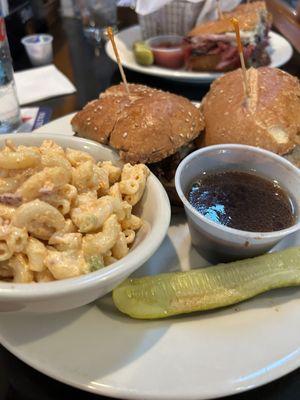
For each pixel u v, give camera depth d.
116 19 0.43
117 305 0.15
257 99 0.21
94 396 0.13
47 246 0.15
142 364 0.13
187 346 0.14
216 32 0.31
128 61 0.33
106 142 0.20
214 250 0.18
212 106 0.22
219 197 0.18
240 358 0.13
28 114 0.28
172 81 0.33
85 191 0.16
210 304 0.15
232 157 0.20
